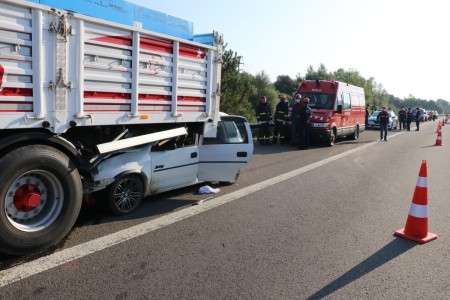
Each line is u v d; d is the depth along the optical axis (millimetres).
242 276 3686
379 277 3762
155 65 5191
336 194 7121
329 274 3795
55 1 4117
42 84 3857
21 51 3676
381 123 18766
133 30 4758
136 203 5488
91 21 4246
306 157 11789
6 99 3613
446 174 9797
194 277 3623
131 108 4910
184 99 5805
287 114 14930
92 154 4773
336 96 15156
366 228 5219
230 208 5910
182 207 5844
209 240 4559
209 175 6637
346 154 12875
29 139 3885
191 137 6406
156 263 3881
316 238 4773
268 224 5234
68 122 4156
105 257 3965
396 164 11141
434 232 5141
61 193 4184
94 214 5312
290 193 7043
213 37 6281
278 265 3957
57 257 3908
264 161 10711
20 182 3891
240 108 25906
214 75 6383
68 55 4062
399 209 6219
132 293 3285
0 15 3484
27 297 3137
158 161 5703
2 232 3662
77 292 3252
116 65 4633
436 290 3535
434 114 65250
